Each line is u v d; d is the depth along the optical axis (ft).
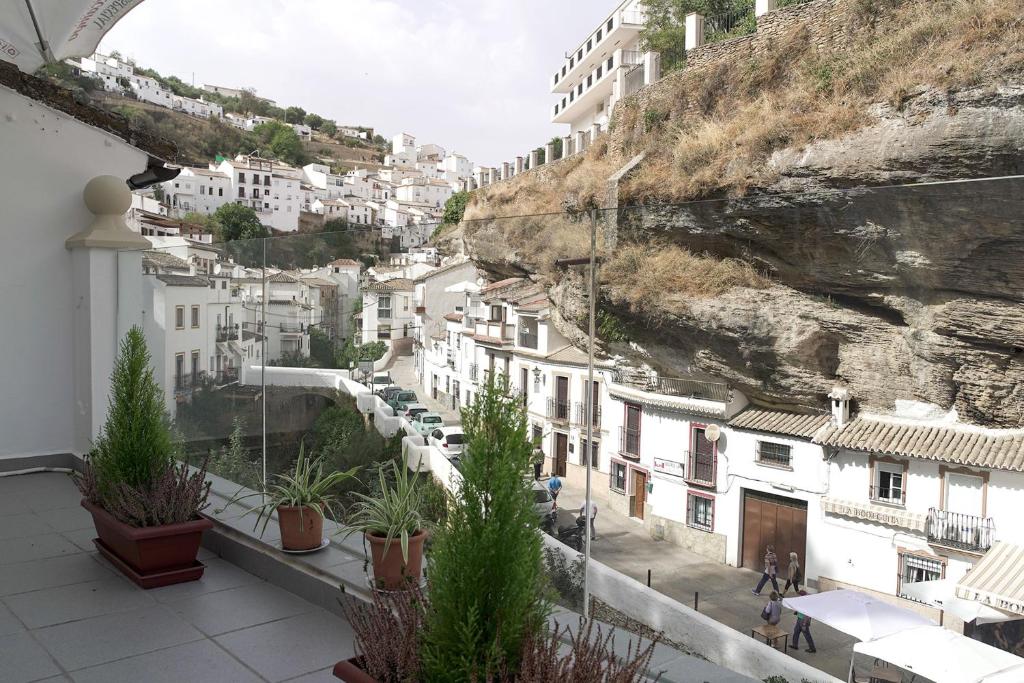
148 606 13.66
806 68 55.11
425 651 7.93
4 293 23.41
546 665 7.29
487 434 8.09
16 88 23.06
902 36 47.65
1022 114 40.11
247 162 373.40
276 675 11.05
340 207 396.16
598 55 166.81
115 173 25.76
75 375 24.62
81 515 19.69
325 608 13.55
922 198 7.51
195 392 21.44
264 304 18.30
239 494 18.93
